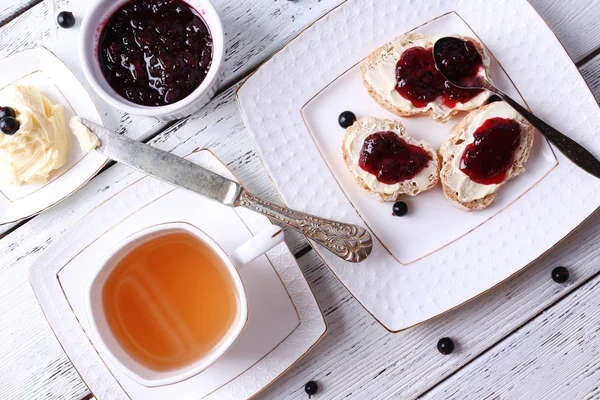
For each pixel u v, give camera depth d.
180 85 0.58
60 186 0.61
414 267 0.60
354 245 0.58
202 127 0.62
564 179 0.60
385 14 0.61
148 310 0.57
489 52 0.61
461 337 0.61
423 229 0.60
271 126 0.61
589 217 0.59
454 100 0.60
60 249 0.59
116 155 0.57
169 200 0.59
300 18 0.63
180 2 0.58
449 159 0.60
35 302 0.62
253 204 0.57
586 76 0.62
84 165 0.61
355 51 0.61
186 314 0.56
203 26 0.58
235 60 0.63
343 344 0.61
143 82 0.58
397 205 0.60
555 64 0.60
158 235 0.55
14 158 0.60
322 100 0.61
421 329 0.61
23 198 0.61
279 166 0.60
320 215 0.60
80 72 0.63
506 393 0.61
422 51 0.60
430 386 0.61
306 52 0.61
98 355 0.58
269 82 0.61
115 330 0.56
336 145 0.61
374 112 0.61
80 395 0.62
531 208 0.60
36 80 0.62
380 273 0.60
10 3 0.63
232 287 0.55
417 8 0.61
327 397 0.61
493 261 0.60
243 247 0.54
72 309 0.59
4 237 0.62
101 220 0.59
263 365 0.58
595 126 0.60
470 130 0.59
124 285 0.56
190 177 0.57
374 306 0.59
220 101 0.62
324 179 0.61
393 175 0.59
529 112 0.58
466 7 0.61
